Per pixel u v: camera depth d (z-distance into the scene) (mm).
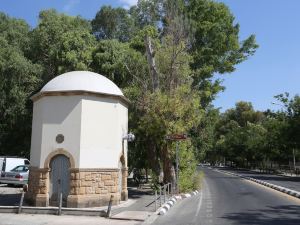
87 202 17594
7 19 45125
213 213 16281
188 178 25781
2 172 28328
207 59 38719
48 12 43406
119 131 19328
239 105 119375
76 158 17625
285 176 52844
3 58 35312
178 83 25094
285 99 49625
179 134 22266
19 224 13594
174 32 26281
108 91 18641
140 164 28234
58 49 33312
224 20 40719
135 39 31625
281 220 14344
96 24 50312
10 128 36594
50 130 18047
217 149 114125
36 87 35750
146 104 23656
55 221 14305
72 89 17922
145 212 16406
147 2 38250
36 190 18016
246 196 23266
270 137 62812
